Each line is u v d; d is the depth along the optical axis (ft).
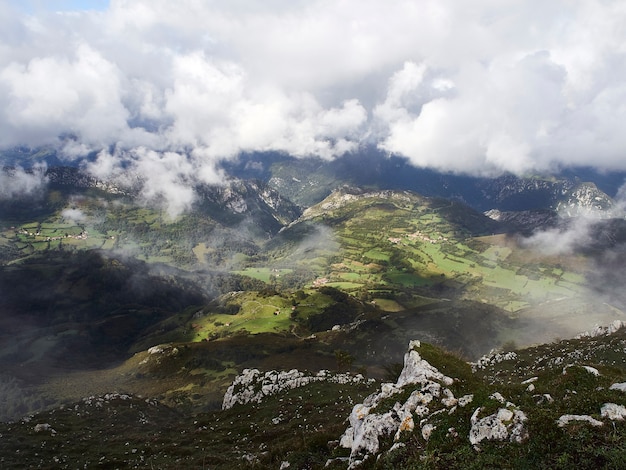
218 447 156.97
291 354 568.82
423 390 86.33
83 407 242.58
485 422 65.98
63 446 168.66
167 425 220.02
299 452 104.53
